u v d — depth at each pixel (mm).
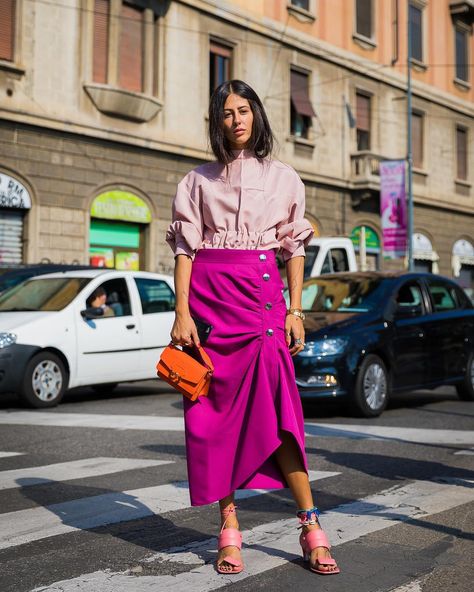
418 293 9633
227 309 3186
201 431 3152
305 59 25375
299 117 25500
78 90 18625
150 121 20281
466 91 33281
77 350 9844
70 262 18609
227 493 3137
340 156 26750
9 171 17484
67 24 18406
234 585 3092
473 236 33750
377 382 8547
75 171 18688
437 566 3369
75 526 4035
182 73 21109
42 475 5352
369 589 3062
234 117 3264
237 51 22906
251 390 3156
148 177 20375
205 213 3299
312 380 8297
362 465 5707
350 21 27234
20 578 3223
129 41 19953
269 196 3291
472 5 31984
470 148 33719
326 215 26266
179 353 3156
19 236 17875
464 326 10023
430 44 31141
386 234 25297
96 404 9891
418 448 6430
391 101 29234
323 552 3221
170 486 4992
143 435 7102
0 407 9680
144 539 3787
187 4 21203
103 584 3125
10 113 17312
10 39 17578
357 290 9406
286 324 3252
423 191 30734
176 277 3270
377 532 3904
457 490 4879
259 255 3227
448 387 12055
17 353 9211
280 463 3211
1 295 10656
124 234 20188
